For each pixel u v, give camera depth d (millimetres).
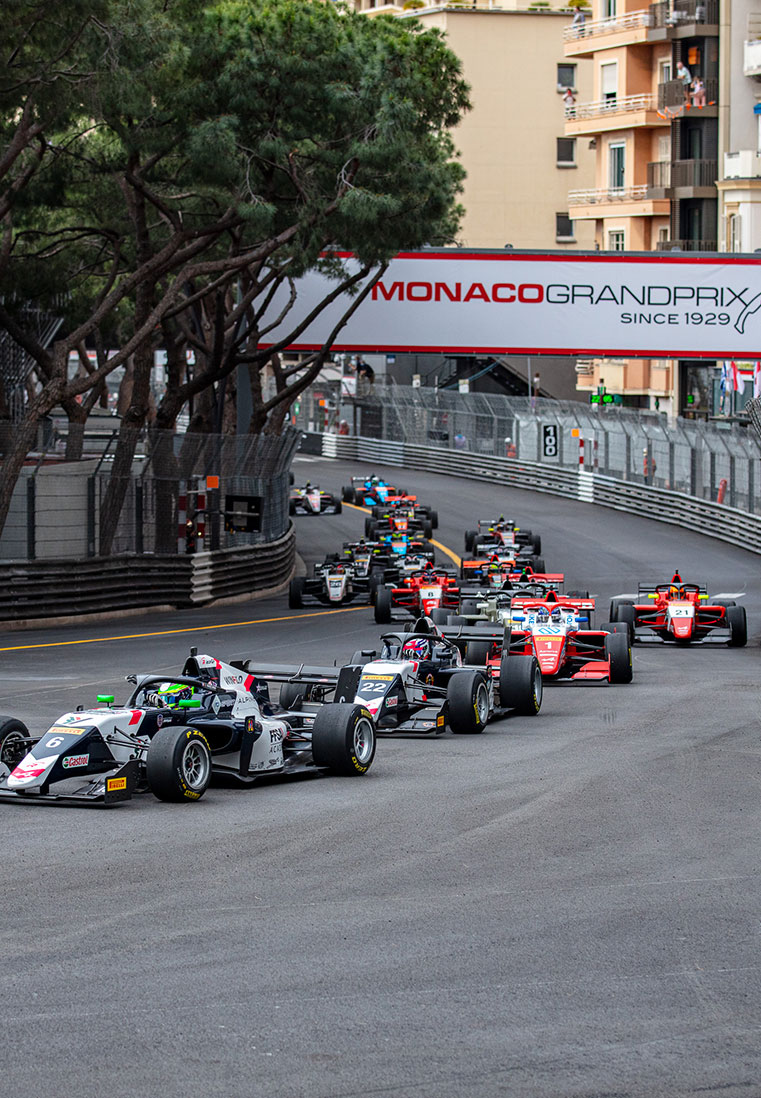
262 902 23922
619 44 180500
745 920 22984
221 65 78562
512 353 128875
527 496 164125
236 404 128125
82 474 81688
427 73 99562
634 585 100188
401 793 33906
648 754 39781
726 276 129250
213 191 87062
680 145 172625
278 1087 16562
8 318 85812
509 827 29922
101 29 67938
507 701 48031
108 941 21719
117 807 31953
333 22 81250
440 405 191375
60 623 79938
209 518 93625
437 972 20375
